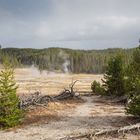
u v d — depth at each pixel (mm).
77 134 23062
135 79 29078
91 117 31156
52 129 25406
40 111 33531
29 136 23203
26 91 71562
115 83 47375
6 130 25344
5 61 27203
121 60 48156
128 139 21391
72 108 37906
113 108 38469
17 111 26938
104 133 22297
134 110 27734
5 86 26406
